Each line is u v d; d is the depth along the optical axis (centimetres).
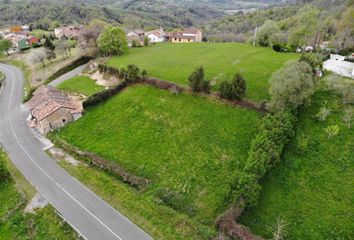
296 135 4266
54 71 8794
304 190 3678
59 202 3962
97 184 4256
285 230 3312
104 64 7888
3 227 3706
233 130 4691
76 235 3441
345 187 3616
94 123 5688
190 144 4681
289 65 4706
